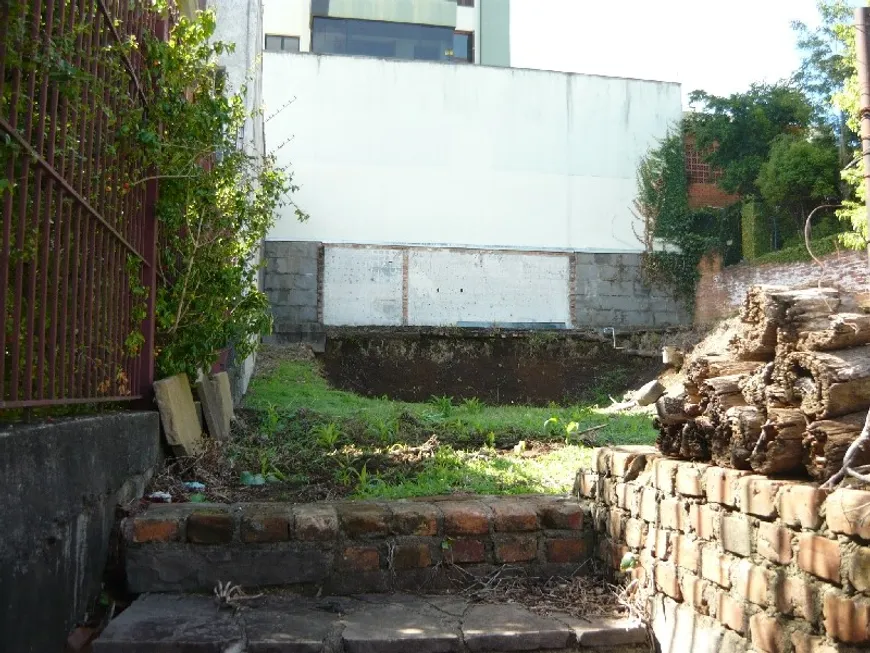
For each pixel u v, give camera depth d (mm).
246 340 6785
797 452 2887
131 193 4668
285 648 3152
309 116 18141
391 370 15094
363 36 24141
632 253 19203
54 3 3121
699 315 19062
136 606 3531
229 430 6676
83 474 3268
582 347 16016
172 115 5082
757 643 2826
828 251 15148
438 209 18453
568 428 7344
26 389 2789
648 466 3795
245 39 10961
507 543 4129
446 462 5754
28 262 2941
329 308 17703
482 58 24828
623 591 3811
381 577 3961
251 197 8820
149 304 4988
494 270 18500
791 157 17547
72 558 3137
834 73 18688
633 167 19453
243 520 3844
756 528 2889
